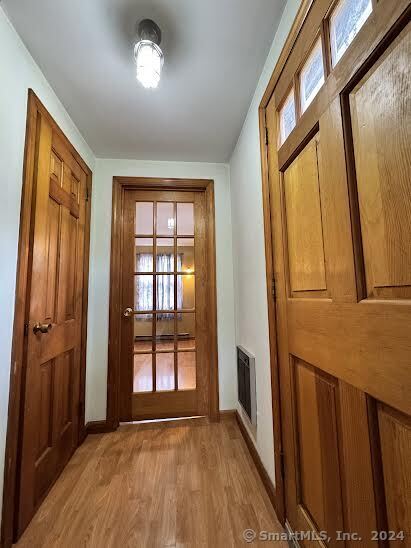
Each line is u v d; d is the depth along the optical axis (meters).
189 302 2.37
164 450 1.77
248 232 1.77
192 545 1.08
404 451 0.55
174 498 1.34
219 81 1.49
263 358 1.47
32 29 1.17
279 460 1.20
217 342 2.26
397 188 0.56
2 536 1.06
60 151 1.59
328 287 0.82
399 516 0.56
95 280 2.16
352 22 0.72
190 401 2.27
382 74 0.59
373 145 0.63
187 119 1.82
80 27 1.16
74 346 1.78
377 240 0.62
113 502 1.32
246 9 1.11
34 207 1.28
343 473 0.76
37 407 1.30
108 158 2.29
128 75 1.43
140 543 1.09
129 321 2.26
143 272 2.33
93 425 2.02
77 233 1.86
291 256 1.10
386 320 0.59
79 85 1.50
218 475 1.51
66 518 1.22
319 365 0.88
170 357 2.30
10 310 1.13
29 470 1.21
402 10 0.52
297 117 1.02
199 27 1.17
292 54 1.05
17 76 1.19
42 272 1.35
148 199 2.39
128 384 2.21
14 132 1.17
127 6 1.08
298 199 1.03
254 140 1.60
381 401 0.61
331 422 0.82
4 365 1.09
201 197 2.45
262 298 1.48
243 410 1.91
